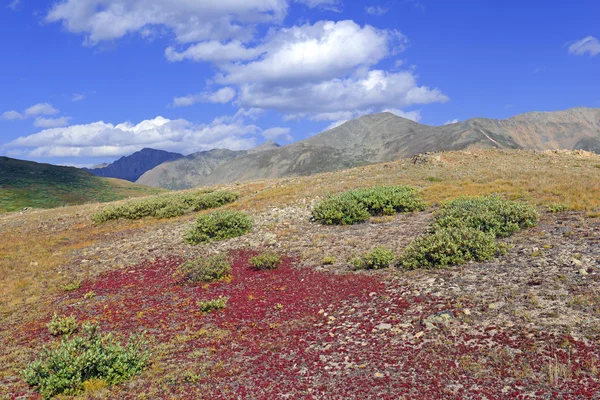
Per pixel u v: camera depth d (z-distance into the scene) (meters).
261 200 36.72
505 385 7.46
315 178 46.22
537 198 22.52
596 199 20.56
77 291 17.95
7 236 34.06
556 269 12.34
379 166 48.53
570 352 8.12
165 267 20.78
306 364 9.31
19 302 16.77
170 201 40.91
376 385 8.03
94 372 9.72
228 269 18.05
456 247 14.59
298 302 13.52
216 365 9.77
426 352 9.01
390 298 12.47
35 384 9.64
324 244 20.45
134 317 14.05
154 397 8.59
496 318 9.97
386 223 23.17
